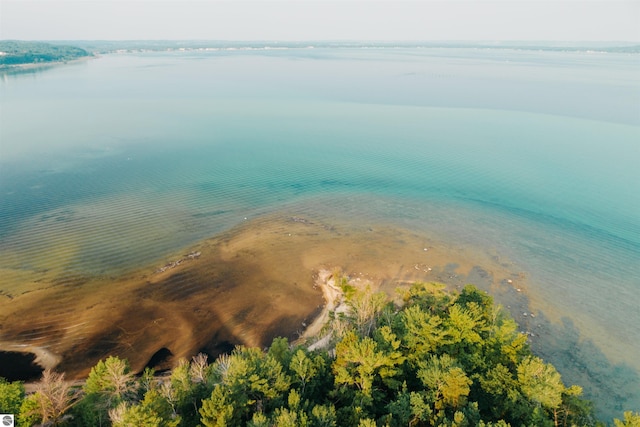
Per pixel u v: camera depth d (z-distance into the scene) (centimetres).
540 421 4184
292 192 11831
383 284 7781
